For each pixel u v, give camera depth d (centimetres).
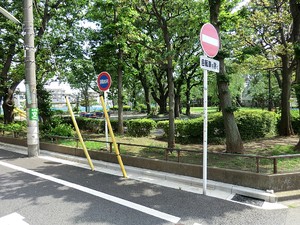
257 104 3784
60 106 3797
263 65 1189
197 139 891
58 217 364
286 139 924
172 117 780
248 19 1062
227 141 682
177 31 835
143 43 973
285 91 1022
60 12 1330
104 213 376
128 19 933
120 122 1205
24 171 614
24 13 800
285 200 415
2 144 1041
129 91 3403
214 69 457
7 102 1528
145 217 362
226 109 668
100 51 1169
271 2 1144
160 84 2541
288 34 1128
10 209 393
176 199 428
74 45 1377
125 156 642
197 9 824
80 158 736
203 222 346
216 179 495
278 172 458
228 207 393
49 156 800
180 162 562
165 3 794
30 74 798
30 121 795
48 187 493
